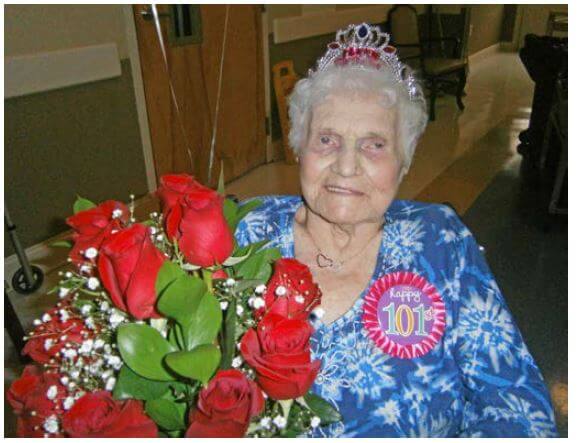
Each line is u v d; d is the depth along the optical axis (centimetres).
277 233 99
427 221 96
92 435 45
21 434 54
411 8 563
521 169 403
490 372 87
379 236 95
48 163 250
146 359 47
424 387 86
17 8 221
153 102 294
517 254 286
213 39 322
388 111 84
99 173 277
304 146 88
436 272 92
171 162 316
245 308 57
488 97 654
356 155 84
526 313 235
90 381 52
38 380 54
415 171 404
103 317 54
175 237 51
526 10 945
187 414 49
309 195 89
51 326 56
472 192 365
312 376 47
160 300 44
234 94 355
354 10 504
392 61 87
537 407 83
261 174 391
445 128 523
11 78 224
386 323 87
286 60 412
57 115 249
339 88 84
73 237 60
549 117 348
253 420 52
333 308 90
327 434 83
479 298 92
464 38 680
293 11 409
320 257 95
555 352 209
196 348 44
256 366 46
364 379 85
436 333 87
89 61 255
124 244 45
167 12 288
